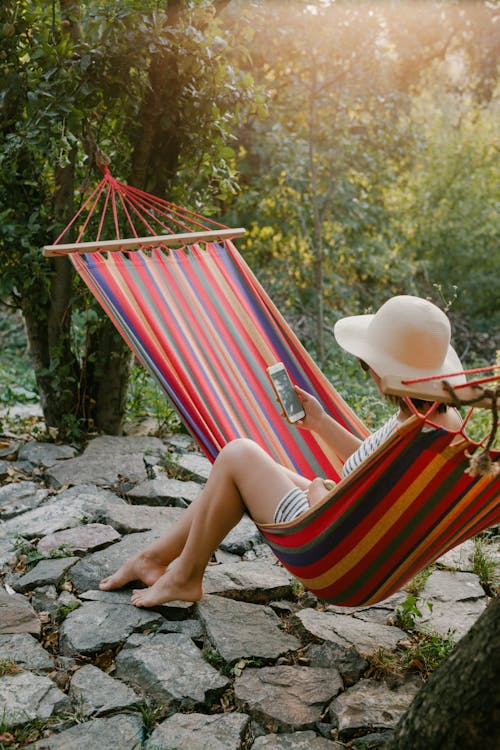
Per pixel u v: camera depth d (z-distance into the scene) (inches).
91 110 172.7
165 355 119.3
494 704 69.0
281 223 343.9
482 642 70.2
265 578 121.5
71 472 162.6
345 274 378.6
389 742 76.4
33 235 176.9
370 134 331.3
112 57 157.4
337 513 82.6
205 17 162.6
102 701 92.3
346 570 88.3
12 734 86.6
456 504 82.0
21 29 156.6
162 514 143.7
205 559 107.3
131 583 118.4
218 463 100.3
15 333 354.3
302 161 321.7
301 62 299.0
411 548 86.9
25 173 173.3
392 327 87.3
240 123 179.9
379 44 302.5
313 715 91.1
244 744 87.7
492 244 469.4
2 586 120.1
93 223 180.7
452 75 500.4
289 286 345.1
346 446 111.5
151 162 180.7
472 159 472.7
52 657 102.2
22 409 221.1
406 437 74.9
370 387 245.1
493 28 397.7
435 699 72.6
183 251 137.6
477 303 472.1
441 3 362.6
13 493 152.9
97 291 123.0
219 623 108.2
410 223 406.3
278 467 99.8
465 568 128.8
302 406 113.7
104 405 189.2
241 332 130.7
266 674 98.3
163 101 169.6
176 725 88.7
